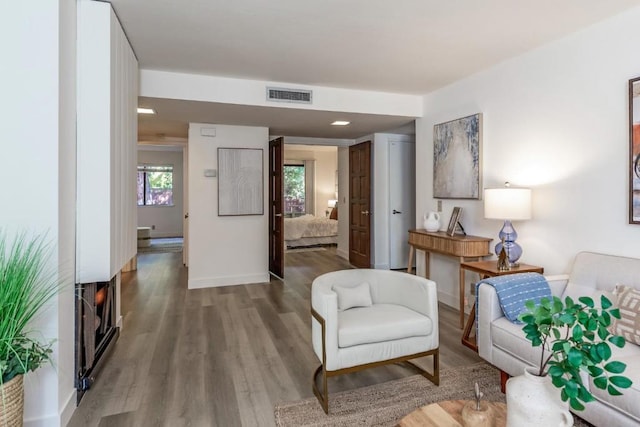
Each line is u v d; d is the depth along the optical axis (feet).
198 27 8.37
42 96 5.90
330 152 35.94
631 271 7.09
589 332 3.41
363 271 9.04
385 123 15.97
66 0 6.37
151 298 14.30
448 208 13.21
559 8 7.58
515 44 9.45
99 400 7.11
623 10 7.67
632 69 7.58
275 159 17.74
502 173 10.82
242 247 16.65
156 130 17.30
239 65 10.88
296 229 27.45
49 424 5.97
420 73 11.69
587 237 8.48
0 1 5.77
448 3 7.40
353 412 6.73
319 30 8.61
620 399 5.08
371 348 7.08
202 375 8.14
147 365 8.61
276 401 7.12
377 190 19.53
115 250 7.46
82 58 6.94
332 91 13.29
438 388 7.56
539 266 9.69
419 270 15.21
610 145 7.98
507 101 10.61
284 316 12.16
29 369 5.06
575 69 8.71
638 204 7.41
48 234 5.92
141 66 10.89
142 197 35.01
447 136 12.98
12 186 5.81
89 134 6.93
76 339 7.02
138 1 7.17
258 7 7.51
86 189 6.93
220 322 11.57
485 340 7.69
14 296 4.86
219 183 16.11
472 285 12.21
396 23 8.27
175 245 29.78
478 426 4.29
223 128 16.19
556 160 9.20
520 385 3.88
